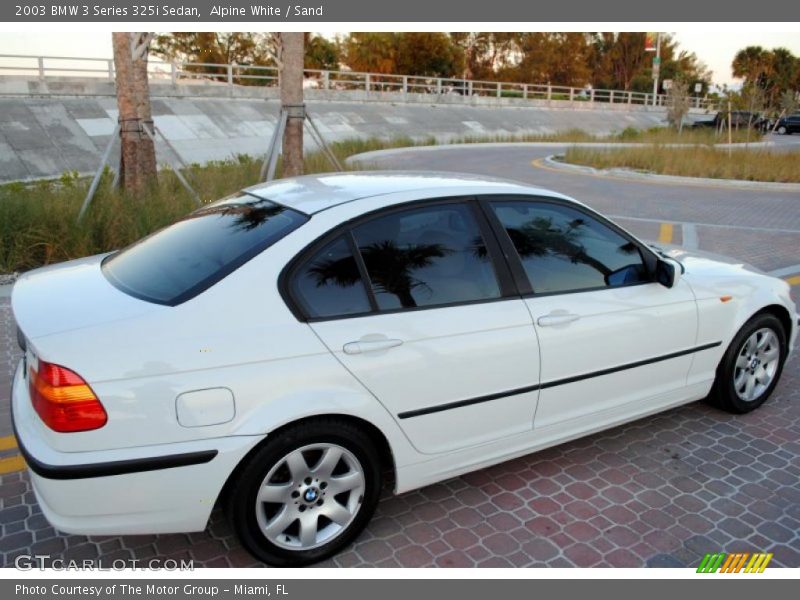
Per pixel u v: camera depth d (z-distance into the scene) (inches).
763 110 1027.9
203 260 119.6
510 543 126.6
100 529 104.0
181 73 1192.8
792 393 193.6
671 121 1421.0
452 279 128.3
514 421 136.9
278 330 110.7
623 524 132.3
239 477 110.2
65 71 993.5
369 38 2030.0
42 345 101.7
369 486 123.7
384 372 118.0
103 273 131.0
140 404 101.9
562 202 146.9
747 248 390.9
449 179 145.1
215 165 727.1
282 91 435.8
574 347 139.8
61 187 447.2
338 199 127.5
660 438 166.7
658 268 152.9
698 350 163.2
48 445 102.7
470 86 1722.4
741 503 139.3
